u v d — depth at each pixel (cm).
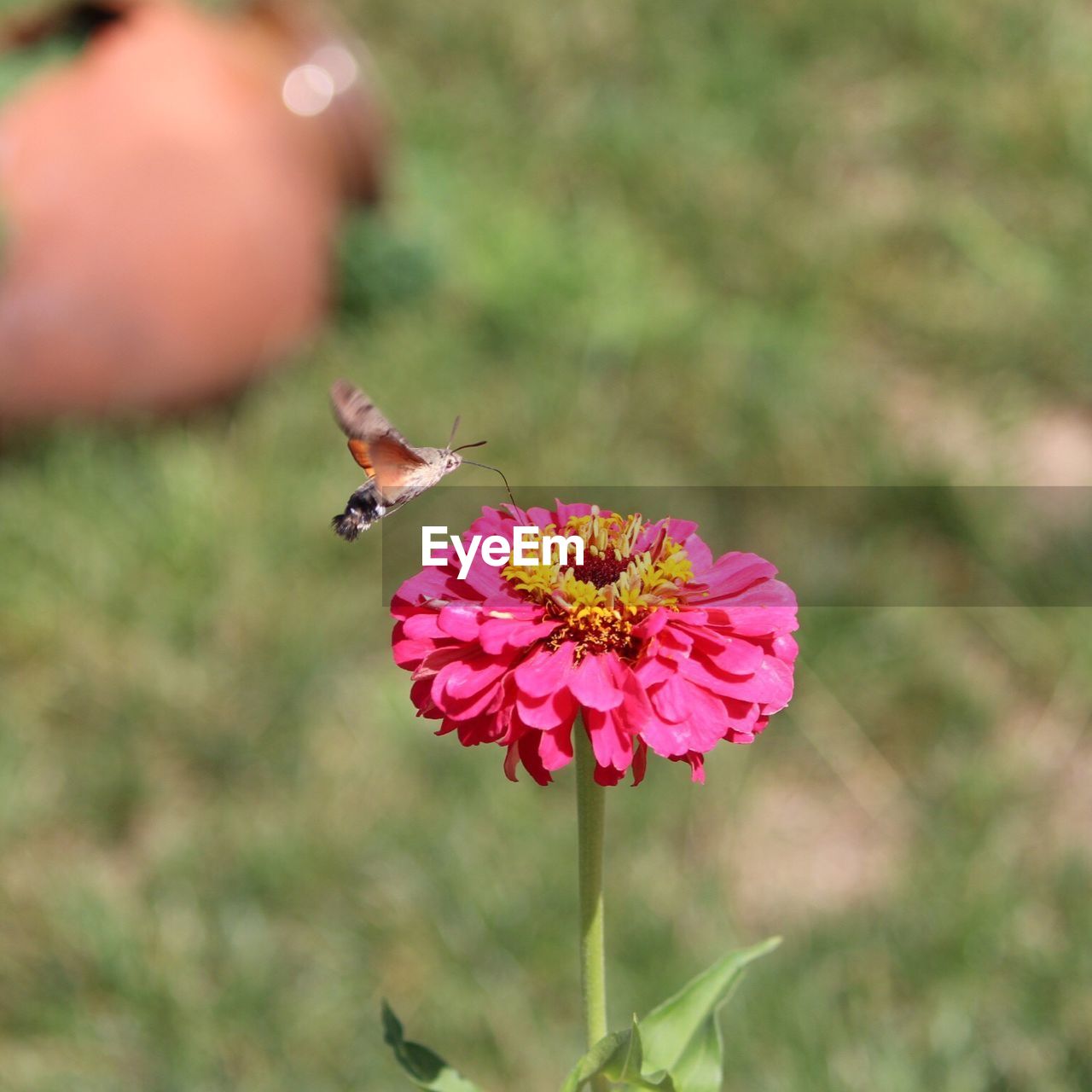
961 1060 108
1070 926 116
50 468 165
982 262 207
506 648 82
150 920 119
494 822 126
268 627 145
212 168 177
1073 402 186
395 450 85
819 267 204
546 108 246
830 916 120
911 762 136
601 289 197
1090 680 141
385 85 250
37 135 175
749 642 83
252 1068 110
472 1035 111
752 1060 108
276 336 184
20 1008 112
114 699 138
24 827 128
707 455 169
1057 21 249
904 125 235
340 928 119
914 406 184
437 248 201
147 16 190
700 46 255
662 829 129
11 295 167
